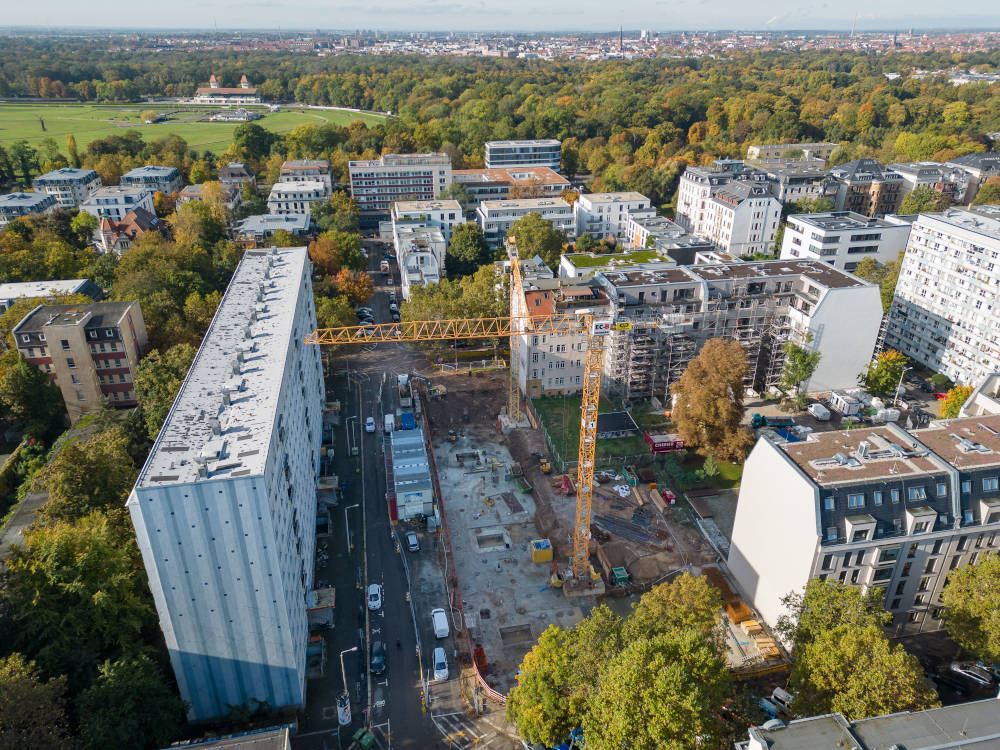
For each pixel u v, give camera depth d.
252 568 82.00
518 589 114.38
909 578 97.94
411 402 169.12
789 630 91.12
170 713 80.94
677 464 142.38
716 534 125.38
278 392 98.94
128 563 93.88
